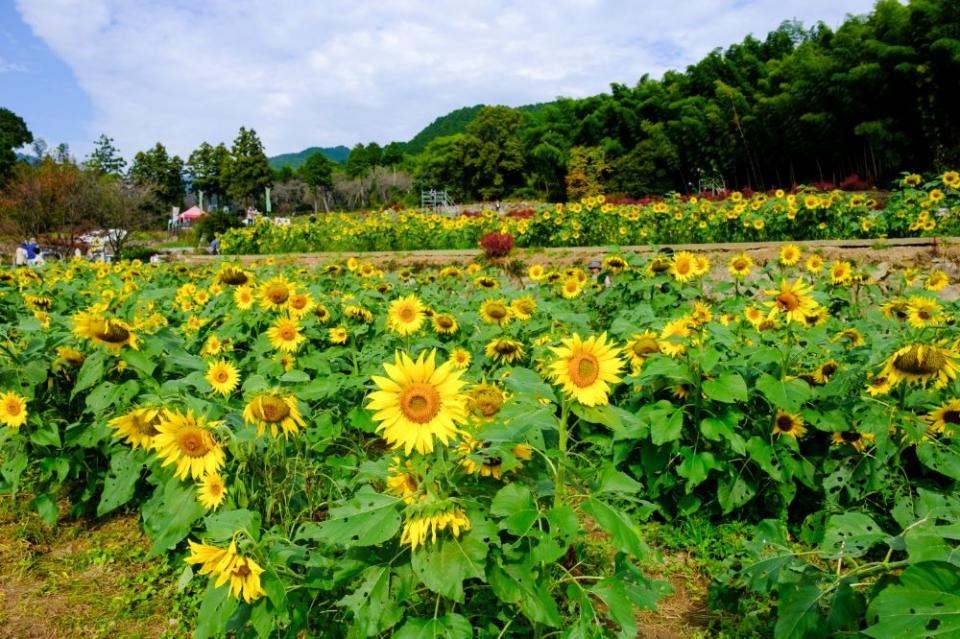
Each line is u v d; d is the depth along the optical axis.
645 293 6.08
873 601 1.62
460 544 1.82
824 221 10.27
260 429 2.52
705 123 39.03
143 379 3.38
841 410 3.25
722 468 3.15
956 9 25.50
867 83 27.61
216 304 5.50
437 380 1.85
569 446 3.60
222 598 2.05
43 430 3.32
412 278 8.69
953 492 2.94
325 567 2.14
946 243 8.81
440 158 69.31
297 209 75.75
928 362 2.84
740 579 2.75
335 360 4.40
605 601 1.94
